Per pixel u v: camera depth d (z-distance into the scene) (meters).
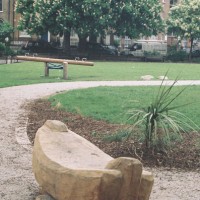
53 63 25.42
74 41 56.88
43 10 44.25
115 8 44.75
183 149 9.20
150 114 8.77
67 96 16.50
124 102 15.04
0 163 8.38
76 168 5.08
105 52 49.69
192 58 50.84
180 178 7.86
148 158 8.67
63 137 6.34
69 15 43.47
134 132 9.68
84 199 4.89
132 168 4.71
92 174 4.84
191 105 14.70
